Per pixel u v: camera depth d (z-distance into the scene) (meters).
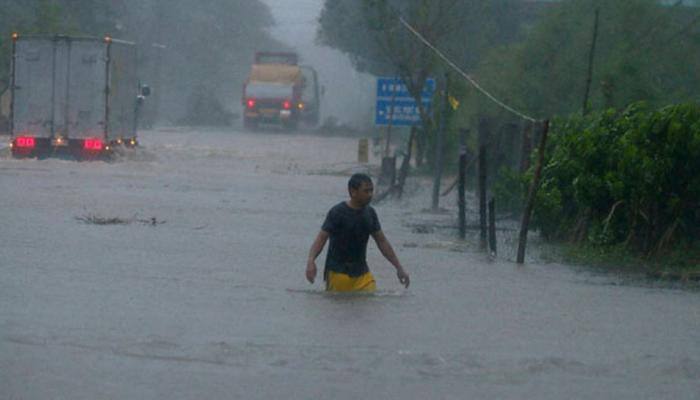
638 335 21.86
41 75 72.69
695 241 34.12
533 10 97.38
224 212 46.25
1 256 30.69
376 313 23.06
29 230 37.06
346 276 24.75
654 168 33.19
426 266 31.81
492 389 17.17
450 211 50.56
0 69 107.38
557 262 33.50
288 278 28.45
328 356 18.94
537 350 20.02
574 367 18.75
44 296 24.25
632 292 27.86
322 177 70.00
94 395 16.09
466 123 67.88
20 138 73.12
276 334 20.55
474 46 89.75
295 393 16.55
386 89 66.88
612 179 33.97
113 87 73.75
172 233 38.00
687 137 33.06
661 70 57.50
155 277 27.89
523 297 26.39
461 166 39.69
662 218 34.16
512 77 65.81
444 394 16.78
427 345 20.08
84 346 19.20
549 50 64.88
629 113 35.91
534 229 39.81
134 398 16.00
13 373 17.25
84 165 70.56
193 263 30.84
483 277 29.80
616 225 34.91
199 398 16.12
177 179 63.47
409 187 62.97
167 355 18.70
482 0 89.50
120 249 33.25
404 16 71.50
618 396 16.95
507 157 53.78
